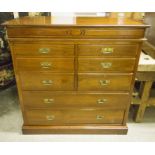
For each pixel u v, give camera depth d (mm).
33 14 2518
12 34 1484
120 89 1766
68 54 1578
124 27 1468
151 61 1902
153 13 2172
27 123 1944
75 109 1868
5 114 2268
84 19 1755
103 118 1925
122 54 1588
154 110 2385
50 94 1779
